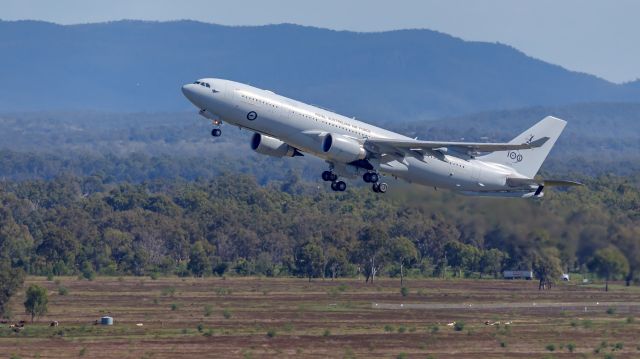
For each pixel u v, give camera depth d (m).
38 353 190.12
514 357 193.75
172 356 188.62
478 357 192.75
